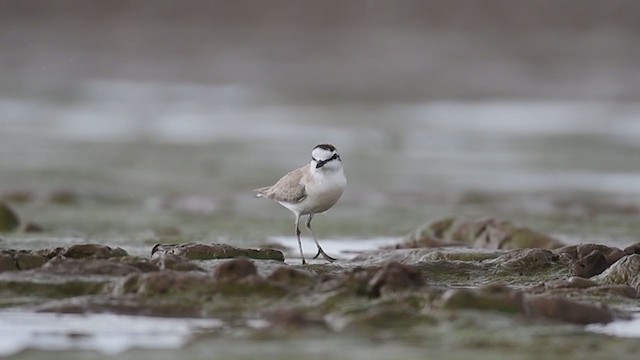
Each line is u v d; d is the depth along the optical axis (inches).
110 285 456.1
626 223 805.9
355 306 424.5
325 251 647.1
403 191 1001.5
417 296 432.5
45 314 432.1
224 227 766.5
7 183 1006.4
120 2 2081.7
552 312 429.7
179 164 1178.6
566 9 1969.7
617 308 452.1
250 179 1077.1
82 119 1568.7
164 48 1975.9
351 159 1240.2
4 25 2032.5
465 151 1307.8
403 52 1929.1
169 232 721.6
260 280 447.2
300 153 1278.3
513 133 1444.4
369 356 375.9
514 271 526.0
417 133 1451.8
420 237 669.9
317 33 2018.9
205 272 471.5
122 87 1819.6
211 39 2006.6
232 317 427.8
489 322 414.3
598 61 1850.4
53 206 867.4
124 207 877.2
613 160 1225.4
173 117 1596.9
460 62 1884.8
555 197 976.3
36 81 1828.2
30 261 480.4
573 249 547.5
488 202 942.4
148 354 382.0
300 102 1728.6
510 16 1989.4
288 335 400.2
